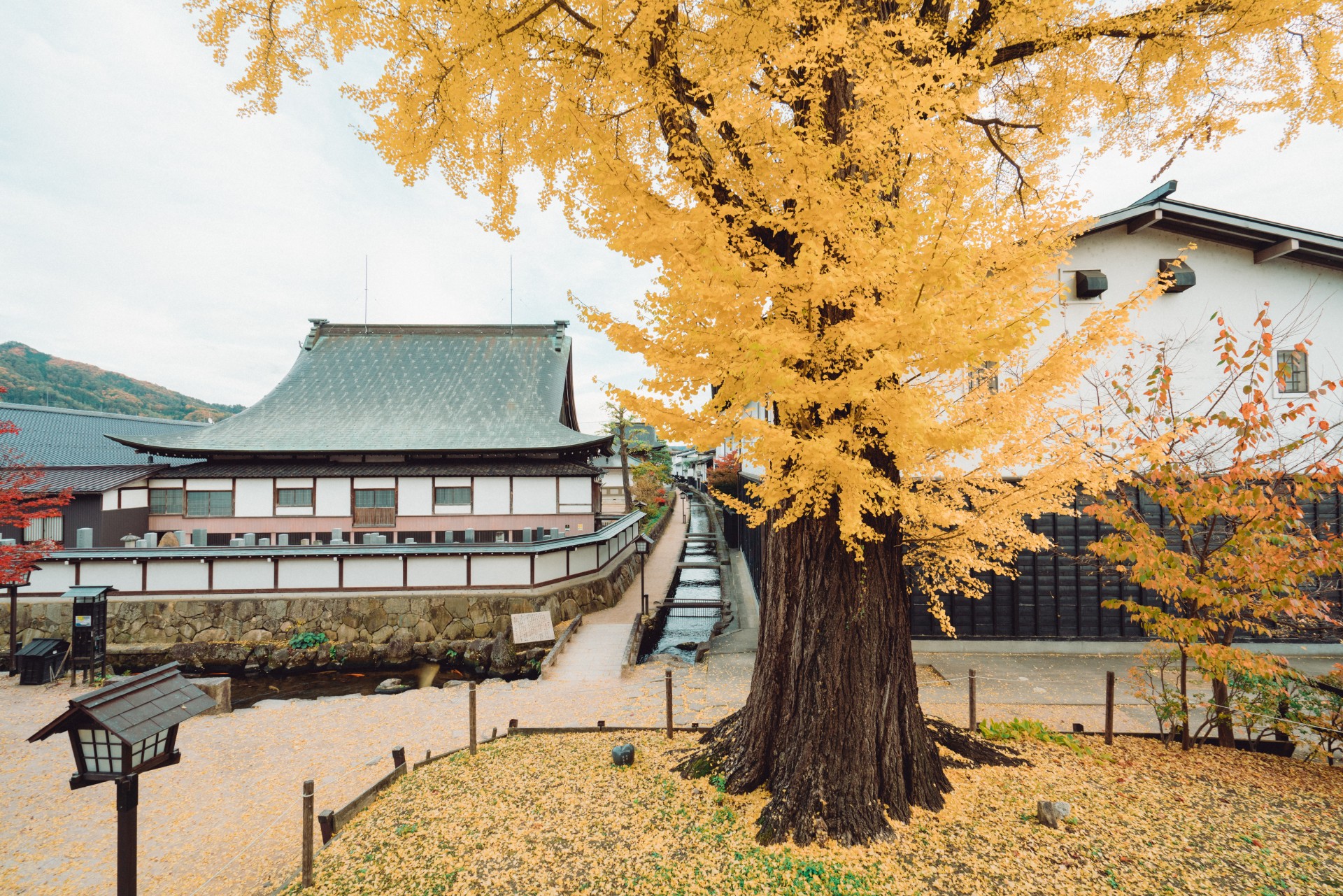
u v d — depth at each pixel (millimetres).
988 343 2973
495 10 4500
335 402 24938
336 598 15781
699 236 3373
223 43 4508
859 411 3359
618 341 3998
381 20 4379
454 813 4938
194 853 5355
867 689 4504
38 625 15398
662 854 4129
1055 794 4875
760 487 3498
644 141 5469
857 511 3197
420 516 21094
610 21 4098
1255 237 9312
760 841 4188
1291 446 5375
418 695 9930
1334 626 9398
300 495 20828
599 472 22609
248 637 15336
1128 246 9703
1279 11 4230
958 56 4230
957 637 10008
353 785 6652
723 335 3488
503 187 5598
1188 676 8648
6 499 12086
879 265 3051
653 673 10523
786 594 4926
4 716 9625
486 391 26031
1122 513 5738
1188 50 4836
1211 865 3912
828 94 4488
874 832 4203
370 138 5035
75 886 4961
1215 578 5484
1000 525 4512
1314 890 3652
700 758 5438
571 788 5258
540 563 16953
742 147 3812
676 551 28219
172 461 27297
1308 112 4711
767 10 3564
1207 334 9523
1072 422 4555
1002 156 6062
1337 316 9312
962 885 3711
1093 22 4586
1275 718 5602
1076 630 9914
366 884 4105
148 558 15609
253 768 7195
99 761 3766
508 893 3857
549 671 11078
